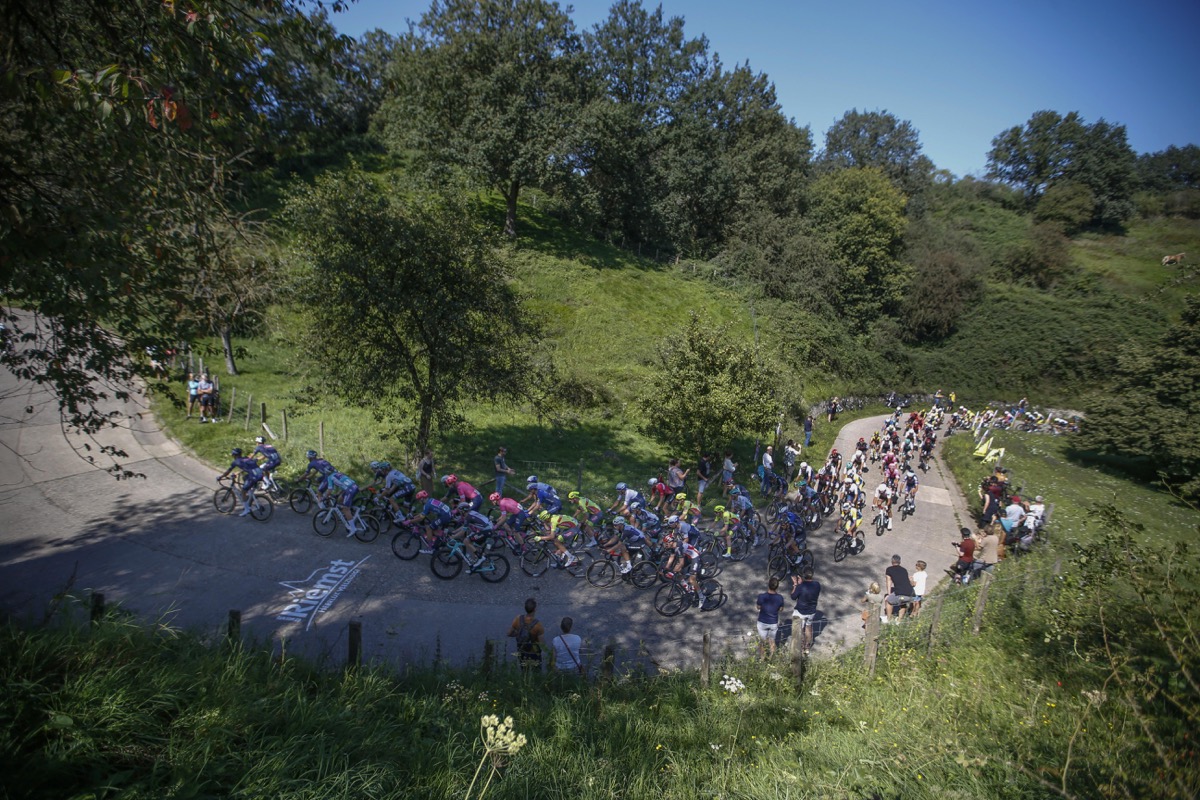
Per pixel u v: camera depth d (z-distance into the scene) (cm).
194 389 1791
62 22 629
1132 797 461
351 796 420
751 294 4406
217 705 478
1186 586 598
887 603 1146
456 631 1043
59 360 703
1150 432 2783
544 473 1922
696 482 2181
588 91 4072
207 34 638
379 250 1383
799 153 5841
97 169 661
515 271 1644
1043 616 966
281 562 1186
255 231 1094
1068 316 5138
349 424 1980
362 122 4522
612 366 2903
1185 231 6756
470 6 3600
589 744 610
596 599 1224
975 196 7544
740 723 690
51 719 396
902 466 2469
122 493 1373
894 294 4988
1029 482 2466
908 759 538
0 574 1026
